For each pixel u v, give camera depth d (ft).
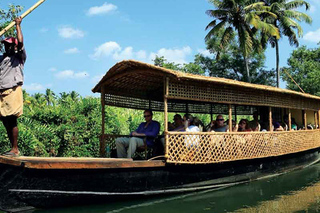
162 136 25.84
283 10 82.07
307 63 104.53
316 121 39.47
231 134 24.54
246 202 20.54
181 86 21.97
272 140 28.94
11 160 16.12
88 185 18.20
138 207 19.07
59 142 29.71
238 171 26.25
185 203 20.11
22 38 17.69
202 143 22.58
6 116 17.51
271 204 20.12
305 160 36.78
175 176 21.71
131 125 39.45
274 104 30.27
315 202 20.59
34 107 33.45
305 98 36.14
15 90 17.61
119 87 27.48
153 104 32.71
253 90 27.14
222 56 107.86
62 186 17.49
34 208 17.39
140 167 19.80
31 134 27.30
